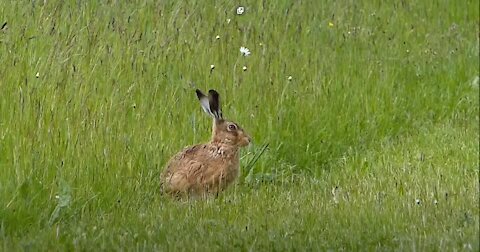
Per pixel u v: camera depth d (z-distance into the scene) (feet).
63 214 47.93
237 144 52.21
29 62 53.98
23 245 42.22
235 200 50.26
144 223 45.91
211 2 67.31
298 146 60.49
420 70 74.49
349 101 66.08
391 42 76.18
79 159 50.49
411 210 47.32
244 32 66.18
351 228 44.60
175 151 54.80
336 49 71.10
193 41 62.54
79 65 55.72
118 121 53.83
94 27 58.90
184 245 41.83
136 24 61.77
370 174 57.21
